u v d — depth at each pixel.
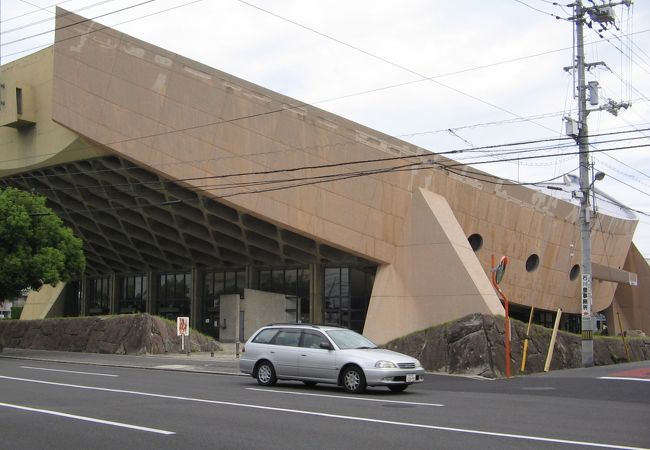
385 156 34.94
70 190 42.75
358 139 34.50
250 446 9.08
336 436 9.80
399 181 35.12
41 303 58.06
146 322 31.83
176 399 14.11
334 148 34.06
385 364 15.40
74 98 34.06
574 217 44.16
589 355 25.77
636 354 31.55
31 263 31.44
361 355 15.65
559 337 26.17
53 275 31.92
